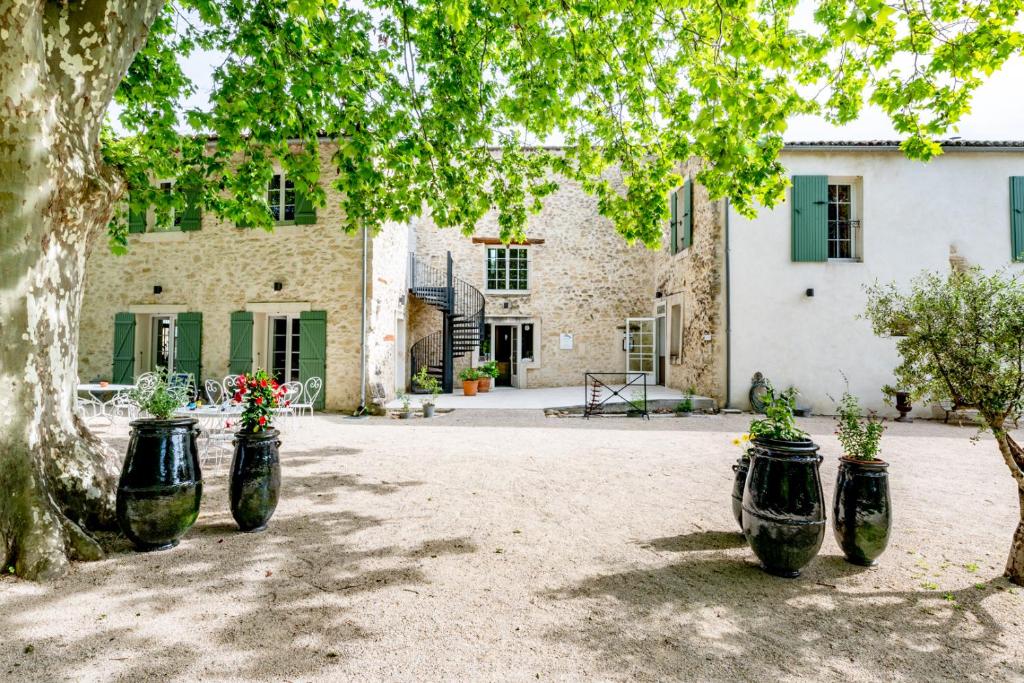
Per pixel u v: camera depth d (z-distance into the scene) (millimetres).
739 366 9648
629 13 4516
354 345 9469
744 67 3887
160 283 10094
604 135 5609
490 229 13930
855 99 4367
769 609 2461
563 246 14008
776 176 4680
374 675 1897
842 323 9609
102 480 3250
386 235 10391
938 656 2096
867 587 2715
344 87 4844
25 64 2654
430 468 5195
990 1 3607
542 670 1948
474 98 5031
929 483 4875
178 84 5430
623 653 2072
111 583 2611
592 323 13938
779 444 2838
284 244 9758
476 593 2576
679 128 4926
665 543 3297
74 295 3213
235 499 3359
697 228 10727
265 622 2262
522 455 5855
